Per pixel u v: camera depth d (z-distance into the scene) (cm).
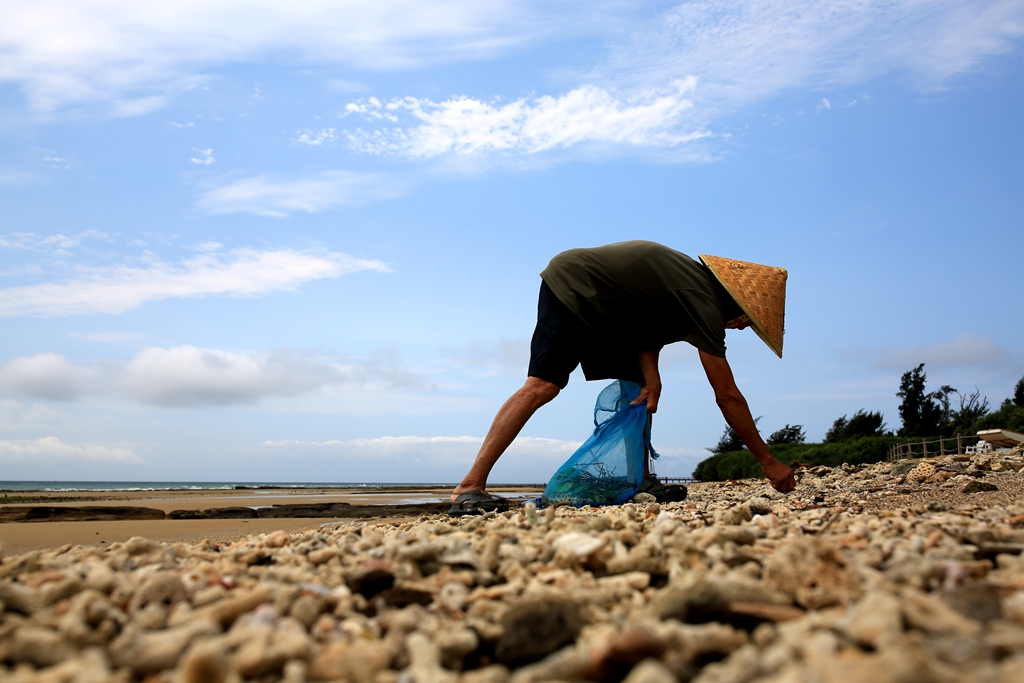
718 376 569
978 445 1280
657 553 257
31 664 163
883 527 313
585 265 588
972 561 236
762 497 664
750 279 587
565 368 602
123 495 2825
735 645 158
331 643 175
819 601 189
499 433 582
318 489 4375
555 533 319
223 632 189
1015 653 138
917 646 140
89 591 213
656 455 670
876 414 3519
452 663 169
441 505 1240
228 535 669
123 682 143
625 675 148
